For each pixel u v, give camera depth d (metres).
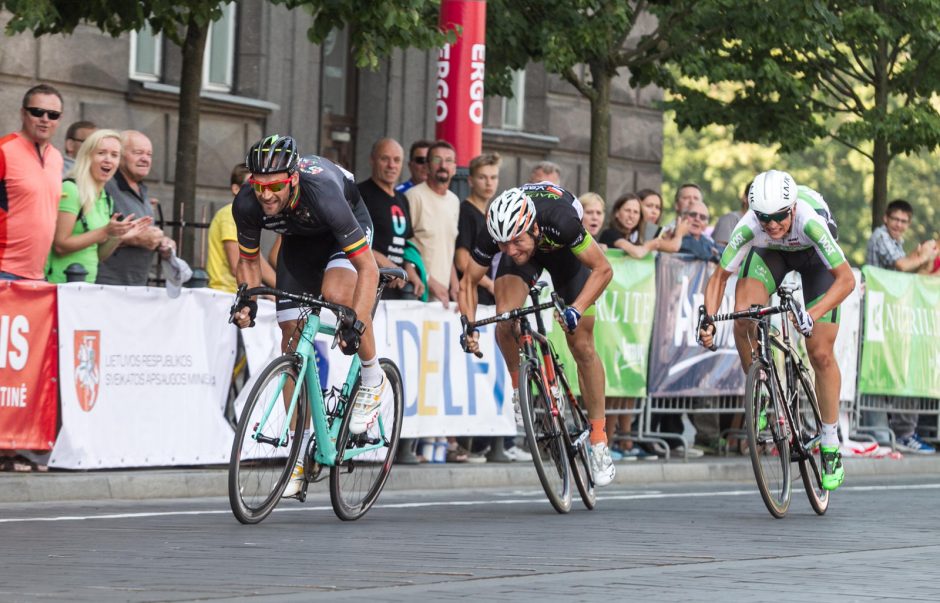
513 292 18.55
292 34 37.00
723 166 107.88
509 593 11.25
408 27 22.95
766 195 18.02
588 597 11.13
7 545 14.01
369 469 17.19
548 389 18.16
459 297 18.58
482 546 14.41
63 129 32.50
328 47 39.00
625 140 45.47
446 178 24.81
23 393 19.72
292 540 14.61
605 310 26.20
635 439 27.23
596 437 19.09
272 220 15.80
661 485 25.05
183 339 21.27
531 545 14.59
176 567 12.51
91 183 20.94
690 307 27.89
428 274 24.69
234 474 15.41
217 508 18.28
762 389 18.08
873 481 26.89
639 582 12.00
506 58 31.47
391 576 12.12
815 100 37.59
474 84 27.55
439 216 24.77
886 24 34.91
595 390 19.00
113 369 20.52
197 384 21.42
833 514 19.09
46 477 19.17
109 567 12.48
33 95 19.86
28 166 19.84
